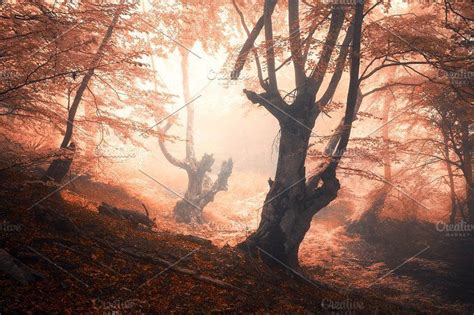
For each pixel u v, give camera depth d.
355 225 21.94
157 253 9.77
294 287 10.94
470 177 18.41
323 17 11.82
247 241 12.56
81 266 7.76
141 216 13.30
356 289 13.92
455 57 11.25
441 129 18.48
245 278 10.20
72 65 11.09
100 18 11.04
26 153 15.34
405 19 11.63
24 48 9.60
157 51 16.58
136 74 13.84
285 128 12.79
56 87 12.05
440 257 18.62
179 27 16.38
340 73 12.52
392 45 11.12
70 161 12.98
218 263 10.51
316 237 20.84
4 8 9.73
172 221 19.59
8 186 10.29
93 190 18.22
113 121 13.74
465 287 15.71
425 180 22.39
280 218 12.42
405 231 21.03
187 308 7.60
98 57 11.55
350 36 12.46
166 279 8.54
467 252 18.78
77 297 6.76
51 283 6.86
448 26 12.28
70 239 8.61
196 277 9.05
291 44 11.75
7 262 6.72
